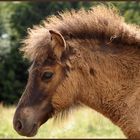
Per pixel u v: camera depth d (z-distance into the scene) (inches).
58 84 262.5
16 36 1219.9
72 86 262.8
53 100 263.6
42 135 556.4
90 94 264.8
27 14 1267.2
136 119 257.8
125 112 261.4
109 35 268.4
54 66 261.7
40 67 262.8
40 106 262.8
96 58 264.4
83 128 598.9
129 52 265.9
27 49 271.4
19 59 1134.4
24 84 1161.4
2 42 1189.7
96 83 263.7
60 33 267.7
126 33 267.9
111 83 263.0
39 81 263.0
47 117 267.3
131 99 259.9
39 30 273.3
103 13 273.9
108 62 263.9
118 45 267.6
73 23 271.3
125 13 1198.3
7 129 556.1
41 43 264.5
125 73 262.8
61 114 270.8
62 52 261.9
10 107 740.7
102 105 266.2
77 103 269.6
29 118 261.7
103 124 611.2
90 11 276.2
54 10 1240.8
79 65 263.3
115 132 590.9
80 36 268.4
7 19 1278.3
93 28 269.4
